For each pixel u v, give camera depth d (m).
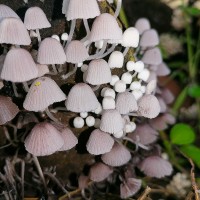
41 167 0.12
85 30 0.10
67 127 0.10
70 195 0.12
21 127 0.11
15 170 0.12
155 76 0.13
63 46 0.10
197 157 0.13
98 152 0.10
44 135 0.09
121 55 0.10
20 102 0.10
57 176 0.12
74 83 0.11
